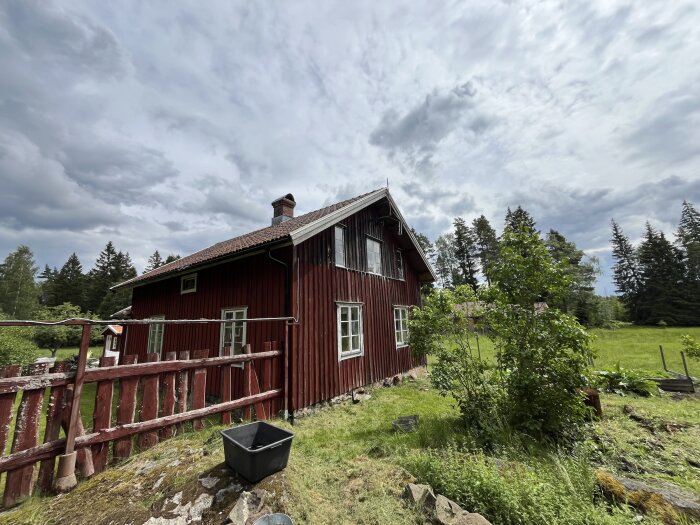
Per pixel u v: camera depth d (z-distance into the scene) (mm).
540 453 3857
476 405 4887
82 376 3055
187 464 3023
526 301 4793
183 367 4023
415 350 5758
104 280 41750
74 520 2395
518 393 4469
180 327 9133
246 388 5031
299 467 3211
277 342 5938
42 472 2793
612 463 3658
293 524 2258
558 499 2465
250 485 2645
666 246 39375
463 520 2311
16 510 2551
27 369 2820
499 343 5035
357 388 7914
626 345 18891
